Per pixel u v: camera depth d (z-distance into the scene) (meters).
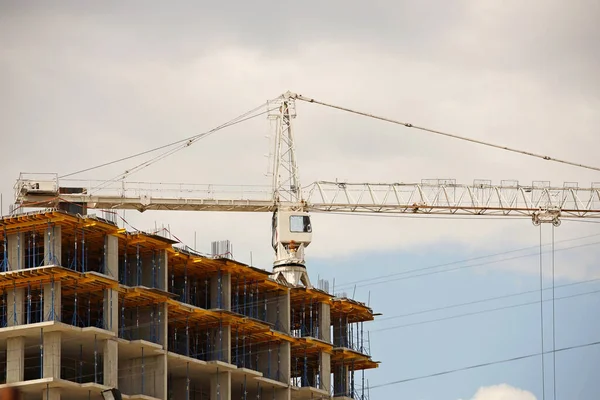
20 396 199.12
